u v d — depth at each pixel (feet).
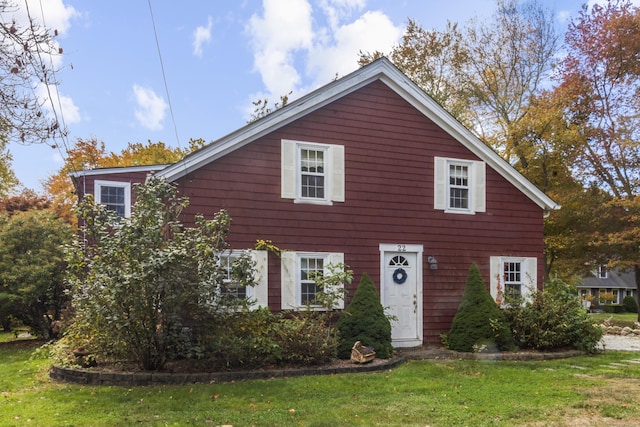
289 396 21.90
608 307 129.29
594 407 20.65
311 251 34.65
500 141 77.92
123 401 20.76
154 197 26.30
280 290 33.35
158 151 85.87
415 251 38.22
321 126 35.81
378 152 37.60
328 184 35.76
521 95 81.97
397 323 37.27
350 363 29.14
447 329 38.73
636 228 62.13
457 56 86.07
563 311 36.81
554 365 31.17
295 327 28.71
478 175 41.22
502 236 41.75
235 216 32.73
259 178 33.63
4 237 42.68
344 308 34.19
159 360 25.85
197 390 22.68
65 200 80.07
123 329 24.52
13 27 17.53
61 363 26.37
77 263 25.86
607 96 71.87
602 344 40.34
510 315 37.73
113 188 40.63
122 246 24.77
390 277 37.40
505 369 29.40
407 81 38.68
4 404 20.25
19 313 42.86
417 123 39.27
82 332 26.81
